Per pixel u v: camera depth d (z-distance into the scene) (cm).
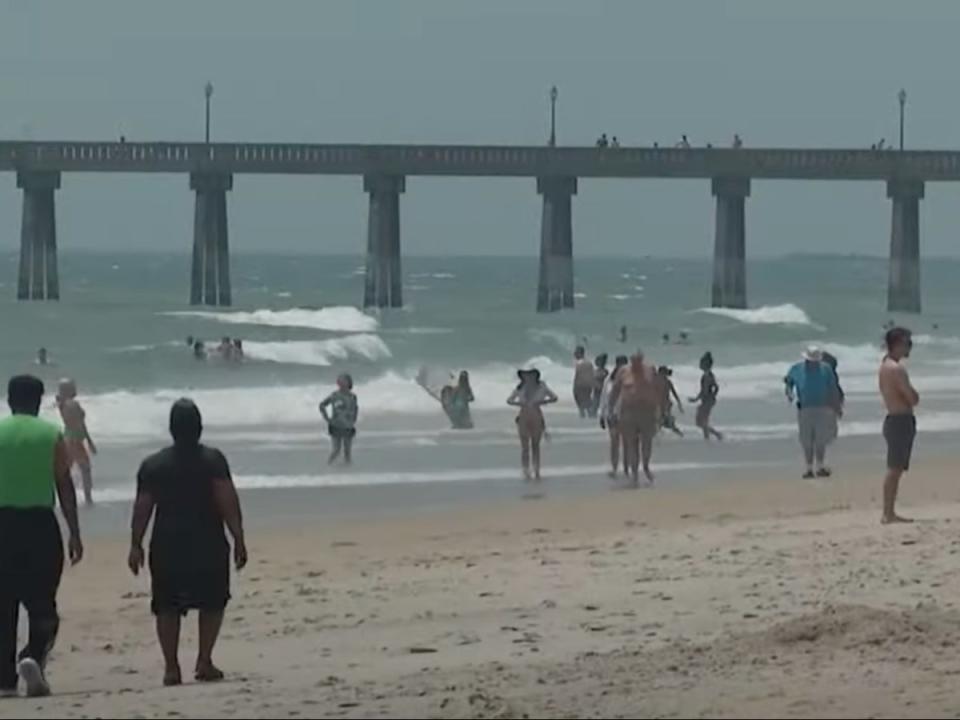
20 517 3772
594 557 5744
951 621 4006
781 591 4822
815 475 8619
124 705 3484
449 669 3838
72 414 7706
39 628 3791
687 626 4341
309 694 3525
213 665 3984
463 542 6406
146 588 5534
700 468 9275
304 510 7562
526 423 8750
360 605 4956
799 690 3312
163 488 3778
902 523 6266
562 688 3434
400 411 12788
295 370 16225
